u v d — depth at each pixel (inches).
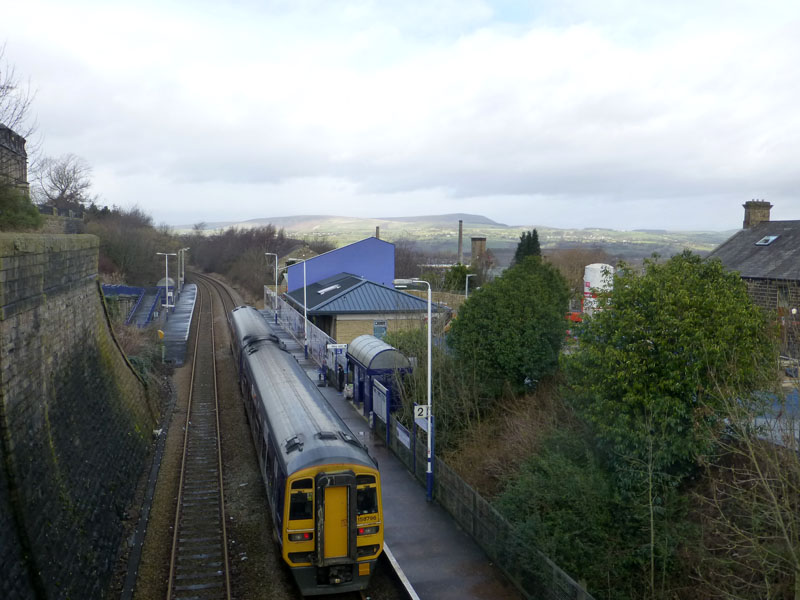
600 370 560.4
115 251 2896.2
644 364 536.1
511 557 518.9
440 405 848.9
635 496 510.3
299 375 797.9
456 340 880.3
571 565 487.8
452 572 544.4
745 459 516.1
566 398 627.2
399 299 1583.4
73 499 492.7
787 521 406.9
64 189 3302.2
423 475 734.5
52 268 542.6
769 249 1227.2
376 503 510.3
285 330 2014.0
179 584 515.8
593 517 507.2
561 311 909.8
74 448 538.3
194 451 849.5
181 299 2807.6
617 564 484.7
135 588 507.8
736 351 508.4
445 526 633.6
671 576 474.9
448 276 1998.0
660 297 547.2
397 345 1089.4
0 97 810.8
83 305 668.1
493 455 727.7
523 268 991.6
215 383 1267.2
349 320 1537.9
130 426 763.4
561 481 534.6
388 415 863.7
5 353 416.2
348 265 2096.5
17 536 387.5
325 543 492.1
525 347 810.8
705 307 529.3
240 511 659.4
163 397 1119.0
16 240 446.6
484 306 848.9
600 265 1117.7
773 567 395.5
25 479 413.7
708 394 499.2
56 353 547.5
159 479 743.1
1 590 350.9
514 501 559.2
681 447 510.6
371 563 509.0
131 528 604.4
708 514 495.8
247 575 533.6
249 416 949.8
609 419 547.2
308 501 496.4
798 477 399.5
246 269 3730.3
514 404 809.5
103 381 709.9
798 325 550.0
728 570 435.8
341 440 546.9
